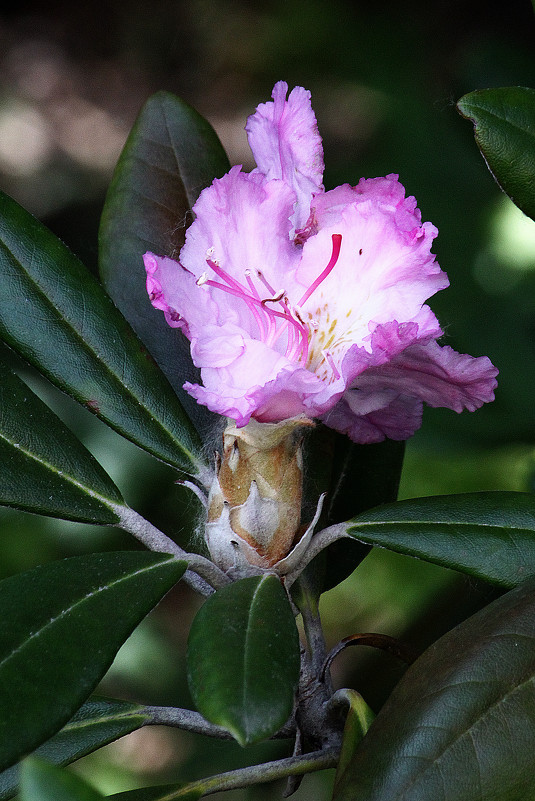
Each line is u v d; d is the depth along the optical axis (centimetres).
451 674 58
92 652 57
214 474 62
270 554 59
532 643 58
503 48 91
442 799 57
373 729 58
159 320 66
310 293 60
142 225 66
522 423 77
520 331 88
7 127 222
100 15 252
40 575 58
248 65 220
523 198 61
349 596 97
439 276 59
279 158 61
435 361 60
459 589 70
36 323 62
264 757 75
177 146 67
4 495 61
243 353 58
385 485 67
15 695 56
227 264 60
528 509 61
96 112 232
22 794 54
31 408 61
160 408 62
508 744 57
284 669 56
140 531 61
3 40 253
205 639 57
